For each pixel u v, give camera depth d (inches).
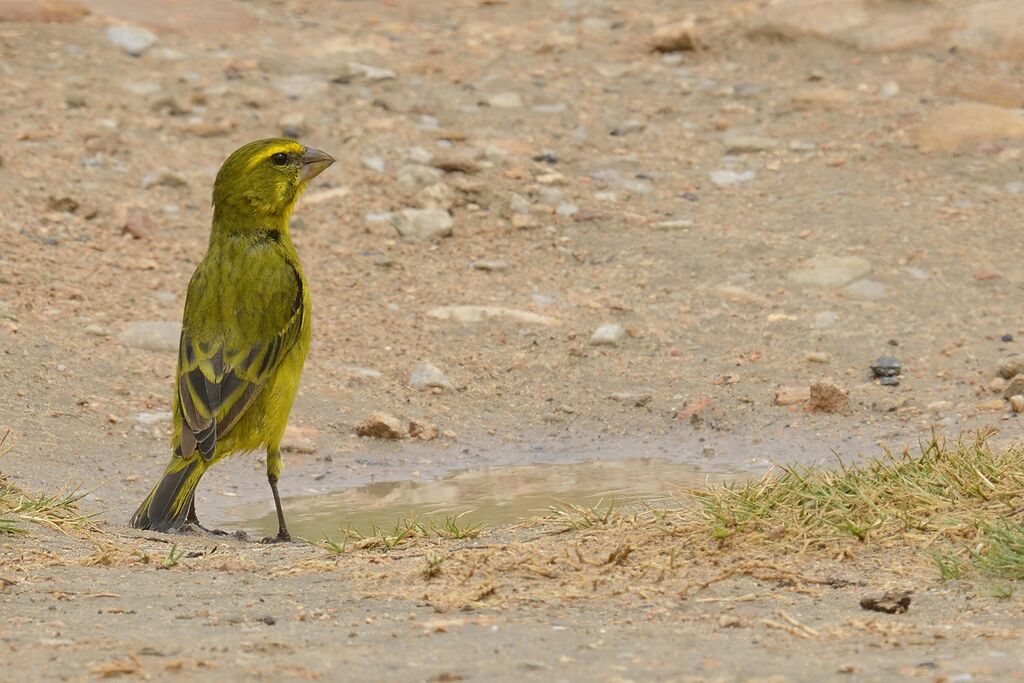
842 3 912.3
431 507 436.1
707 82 859.4
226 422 394.9
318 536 403.2
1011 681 236.7
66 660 246.4
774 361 575.8
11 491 414.0
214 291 407.8
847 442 496.1
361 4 1001.5
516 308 627.2
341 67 847.1
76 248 647.1
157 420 515.2
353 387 562.3
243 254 417.4
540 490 452.8
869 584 307.6
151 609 292.4
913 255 657.0
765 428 519.8
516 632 273.7
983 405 514.3
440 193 713.6
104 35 864.3
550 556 335.9
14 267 619.8
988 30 877.8
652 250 676.1
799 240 677.3
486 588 304.5
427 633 272.5
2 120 746.2
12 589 308.8
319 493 462.6
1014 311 607.8
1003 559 310.2
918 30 889.5
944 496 361.1
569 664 249.9
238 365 399.2
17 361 541.3
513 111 812.0
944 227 683.4
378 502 446.6
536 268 666.2
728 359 581.0
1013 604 289.4
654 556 332.5
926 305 615.2
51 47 839.7
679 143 785.6
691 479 460.1
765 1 961.5
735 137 787.4
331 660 249.9
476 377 575.5
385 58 878.4
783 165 759.1
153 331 581.0
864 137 781.3
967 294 624.1
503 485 463.2
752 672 244.5
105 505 434.0
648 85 856.9
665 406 547.8
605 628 277.4
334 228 689.0
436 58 880.9
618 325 605.0
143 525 383.9
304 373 568.1
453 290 644.1
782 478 382.9
